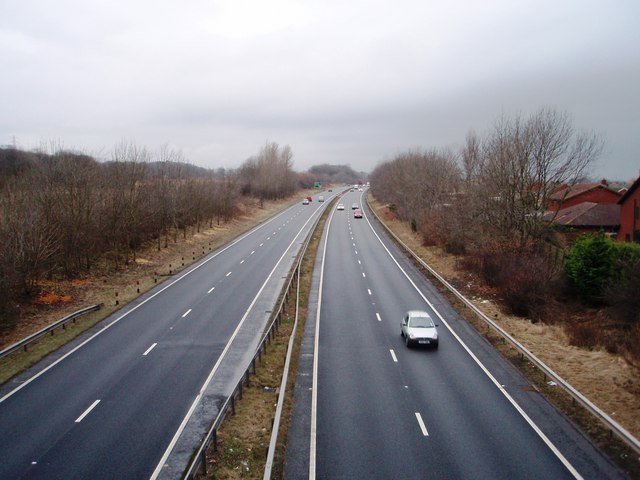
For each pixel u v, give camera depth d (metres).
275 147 152.75
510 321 31.03
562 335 28.27
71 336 28.08
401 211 86.12
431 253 55.84
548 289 34.50
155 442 16.78
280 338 27.92
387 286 41.28
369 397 20.44
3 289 30.12
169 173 71.75
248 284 41.44
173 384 21.64
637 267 29.84
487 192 46.31
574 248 37.78
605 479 14.55
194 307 34.44
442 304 35.72
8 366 23.69
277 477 14.84
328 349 26.42
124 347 26.47
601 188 70.88
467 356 25.36
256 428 17.80
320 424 18.12
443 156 90.50
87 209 44.16
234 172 150.12
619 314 29.83
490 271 40.56
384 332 29.42
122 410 19.14
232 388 21.28
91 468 15.18
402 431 17.56
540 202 47.81
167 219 62.38
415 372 23.19
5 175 55.84
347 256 55.28
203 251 57.94
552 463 15.45
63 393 20.73
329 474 14.95
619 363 23.17
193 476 14.08
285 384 20.48
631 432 17.00
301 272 46.00
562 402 19.81
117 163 56.88
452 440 16.91
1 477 14.66
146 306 34.78
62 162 46.72
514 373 23.03
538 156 43.22
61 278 40.50
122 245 52.25
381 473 14.98
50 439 16.92
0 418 18.52
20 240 33.28
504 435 17.23
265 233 75.25
